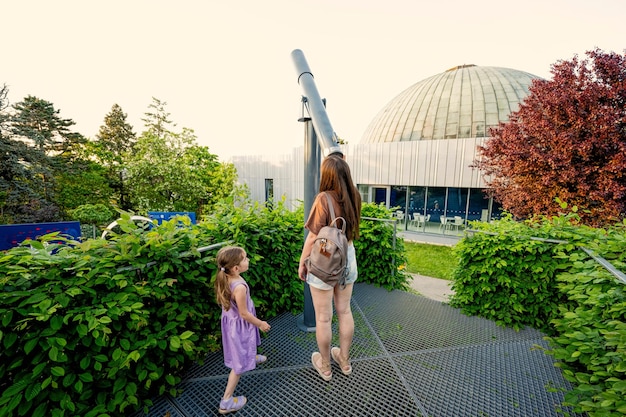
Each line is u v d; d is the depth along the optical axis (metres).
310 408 1.98
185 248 2.40
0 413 1.45
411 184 14.29
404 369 2.40
